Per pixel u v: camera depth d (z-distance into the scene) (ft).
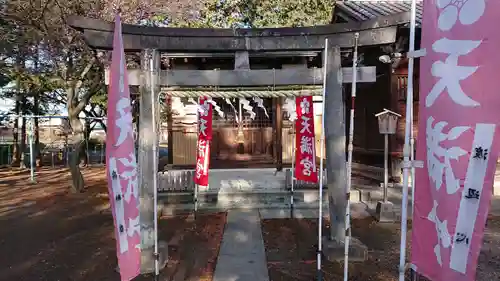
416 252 10.23
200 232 23.15
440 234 9.44
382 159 33.86
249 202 29.55
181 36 18.15
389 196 29.32
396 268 16.63
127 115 12.48
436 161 9.48
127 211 12.34
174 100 42.16
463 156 8.90
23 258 18.70
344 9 35.73
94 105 63.93
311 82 18.53
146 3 34.01
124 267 12.01
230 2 48.80
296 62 28.43
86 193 36.81
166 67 34.96
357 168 38.01
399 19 16.72
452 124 9.04
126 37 17.46
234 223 24.77
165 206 28.66
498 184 32.07
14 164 67.36
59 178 48.67
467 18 8.72
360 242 18.75
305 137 20.88
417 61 31.17
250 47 18.53
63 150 76.23
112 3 31.76
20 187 40.83
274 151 43.75
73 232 23.39
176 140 42.24
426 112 9.78
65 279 16.03
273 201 29.68
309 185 30.83
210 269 17.01
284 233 22.56
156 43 17.88
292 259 17.99
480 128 8.63
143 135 17.56
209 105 25.30
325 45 16.63
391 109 32.12
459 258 9.02
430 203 9.85
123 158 12.26
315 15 49.14
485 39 8.50
